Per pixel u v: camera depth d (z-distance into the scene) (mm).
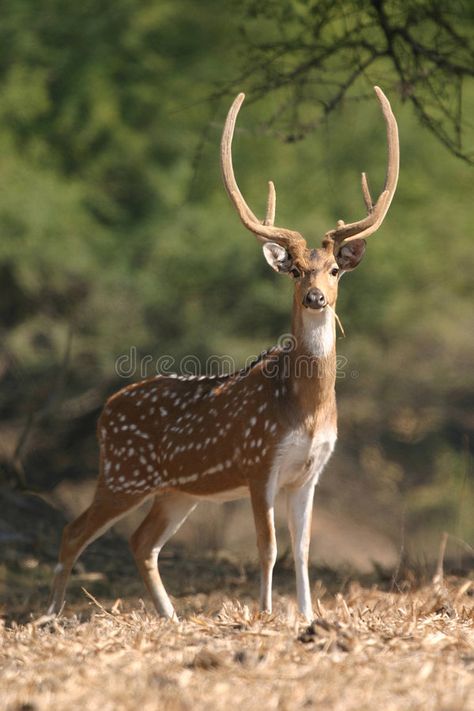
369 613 8945
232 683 6676
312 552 22734
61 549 10570
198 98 24562
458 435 27312
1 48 24375
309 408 9438
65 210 22906
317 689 6508
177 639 7797
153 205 24062
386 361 25234
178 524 10625
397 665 7031
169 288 22844
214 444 9930
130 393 10711
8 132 23844
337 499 26438
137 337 22438
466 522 25844
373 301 23797
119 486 10547
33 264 22000
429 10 13836
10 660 7504
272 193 9930
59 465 22453
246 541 21250
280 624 8188
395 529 25781
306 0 13758
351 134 23953
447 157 25062
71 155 24547
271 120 13641
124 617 8906
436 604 9227
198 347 22359
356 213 23766
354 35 15219
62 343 21969
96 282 22328
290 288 22969
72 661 7312
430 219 25031
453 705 6203
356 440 27109
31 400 21031
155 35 25094
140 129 24672
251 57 14383
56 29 24797
